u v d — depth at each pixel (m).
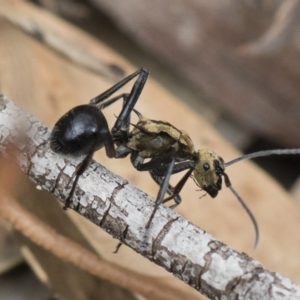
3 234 0.12
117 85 0.11
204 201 0.12
